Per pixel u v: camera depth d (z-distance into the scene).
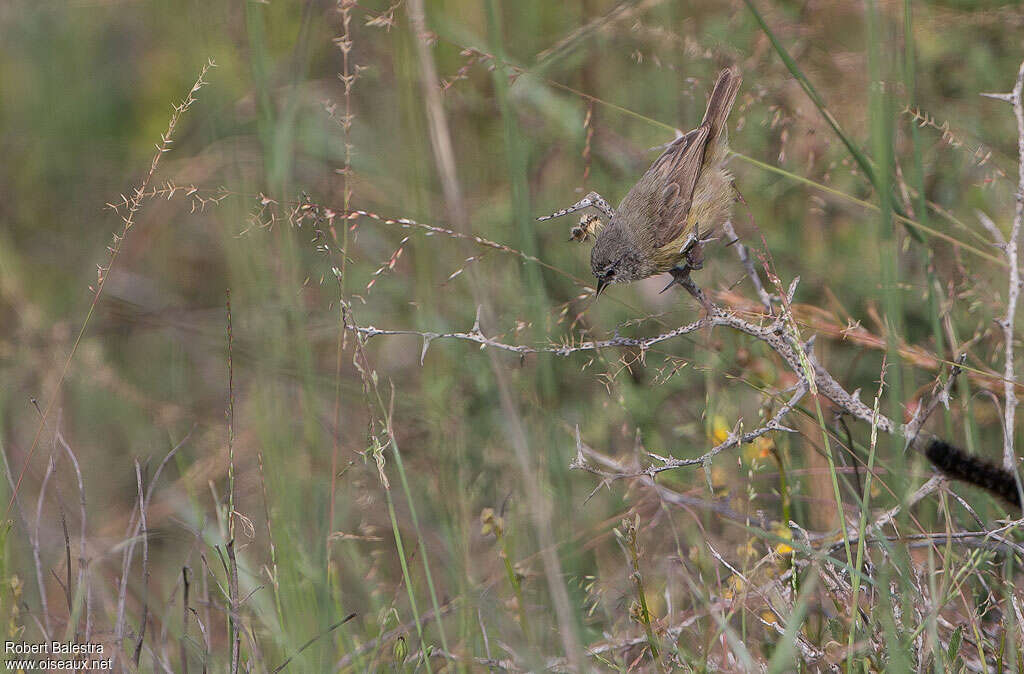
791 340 6.50
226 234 10.29
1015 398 6.88
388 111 11.20
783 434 8.05
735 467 8.55
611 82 10.74
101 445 10.60
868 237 9.27
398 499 9.09
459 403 9.28
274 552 7.44
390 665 6.98
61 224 13.41
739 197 7.88
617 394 8.71
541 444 8.11
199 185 11.45
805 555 6.57
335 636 7.27
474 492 8.49
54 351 10.98
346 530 8.41
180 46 13.89
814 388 6.06
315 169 11.05
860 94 9.42
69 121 14.16
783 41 9.82
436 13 10.81
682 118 9.98
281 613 7.12
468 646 6.85
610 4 10.67
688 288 7.27
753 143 9.91
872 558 6.83
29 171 13.81
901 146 9.06
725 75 8.84
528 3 11.22
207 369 11.41
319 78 11.48
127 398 10.80
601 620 7.42
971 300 8.64
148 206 12.73
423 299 9.12
